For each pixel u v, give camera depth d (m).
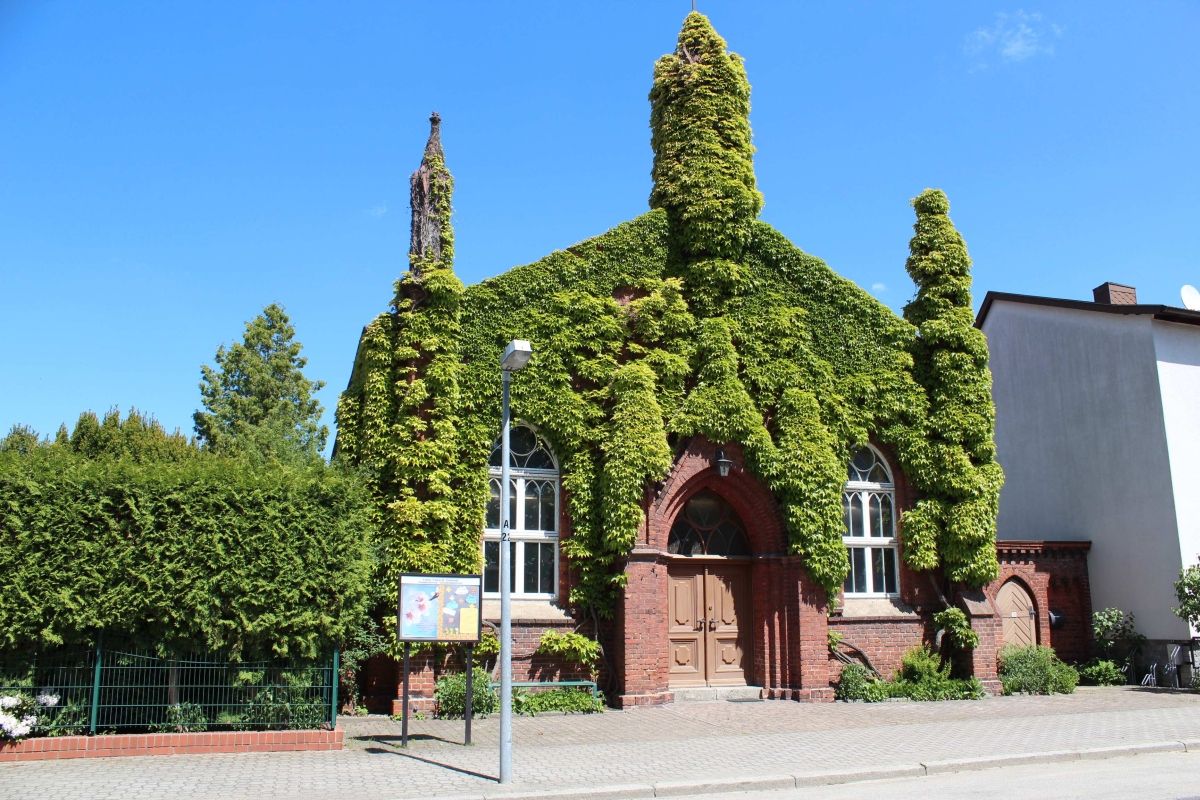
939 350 21.73
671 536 20.17
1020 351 27.70
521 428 19.55
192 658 13.66
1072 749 13.33
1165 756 13.23
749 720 16.67
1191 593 21.12
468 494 18.17
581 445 19.33
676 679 19.58
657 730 15.60
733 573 20.42
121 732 13.40
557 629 18.58
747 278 20.94
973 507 20.86
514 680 18.16
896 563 21.39
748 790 11.39
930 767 12.27
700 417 19.56
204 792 10.71
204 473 13.85
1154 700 19.39
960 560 20.81
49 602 12.68
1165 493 22.95
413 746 13.98
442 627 14.02
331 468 15.38
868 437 21.48
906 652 20.66
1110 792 10.56
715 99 21.64
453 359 18.41
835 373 21.30
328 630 13.84
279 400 47.84
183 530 13.51
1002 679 20.80
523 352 12.41
